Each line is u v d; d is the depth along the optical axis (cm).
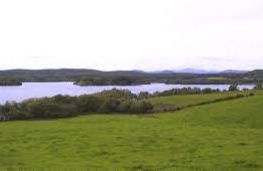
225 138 4062
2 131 4684
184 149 3469
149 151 3403
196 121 5725
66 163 2948
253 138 4059
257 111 6022
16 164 2914
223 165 2828
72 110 7175
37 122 5938
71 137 4147
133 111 7556
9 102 6994
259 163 2867
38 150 3462
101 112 7606
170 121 5828
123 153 3325
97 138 4072
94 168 2767
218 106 6819
